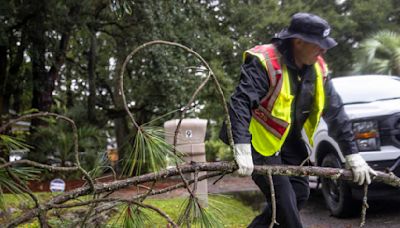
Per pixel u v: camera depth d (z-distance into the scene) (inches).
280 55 98.0
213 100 409.4
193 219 82.4
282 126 99.3
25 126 384.5
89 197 103.7
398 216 188.2
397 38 501.7
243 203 233.8
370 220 187.6
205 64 81.4
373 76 229.5
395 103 184.7
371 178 98.2
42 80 399.9
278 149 100.7
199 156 182.7
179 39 367.9
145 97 428.1
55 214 93.2
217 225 83.0
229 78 402.6
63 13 341.7
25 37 363.3
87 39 502.0
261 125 100.1
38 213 78.5
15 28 360.5
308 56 97.1
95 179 89.7
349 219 193.9
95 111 499.5
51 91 406.0
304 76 101.2
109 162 95.6
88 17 373.4
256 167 87.0
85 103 566.6
